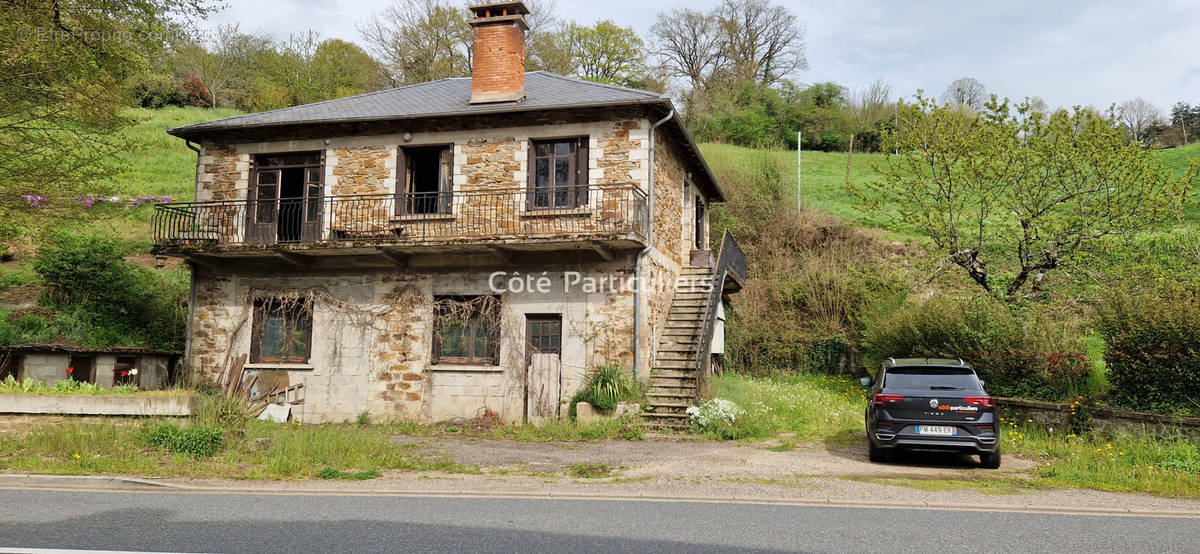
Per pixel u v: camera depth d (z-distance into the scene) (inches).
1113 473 364.2
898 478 355.9
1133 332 456.8
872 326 721.6
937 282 738.2
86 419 407.5
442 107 625.6
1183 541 231.8
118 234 963.3
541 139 604.1
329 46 2196.1
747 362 861.2
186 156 1387.8
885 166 1632.6
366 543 217.6
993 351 565.0
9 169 593.9
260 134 639.8
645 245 562.6
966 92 2566.4
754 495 307.0
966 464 414.3
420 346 594.9
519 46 627.5
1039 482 347.9
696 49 2249.0
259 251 578.2
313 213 633.0
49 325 684.7
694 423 520.4
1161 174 648.4
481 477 349.4
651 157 580.1
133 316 748.6
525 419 570.3
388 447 413.4
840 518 262.5
